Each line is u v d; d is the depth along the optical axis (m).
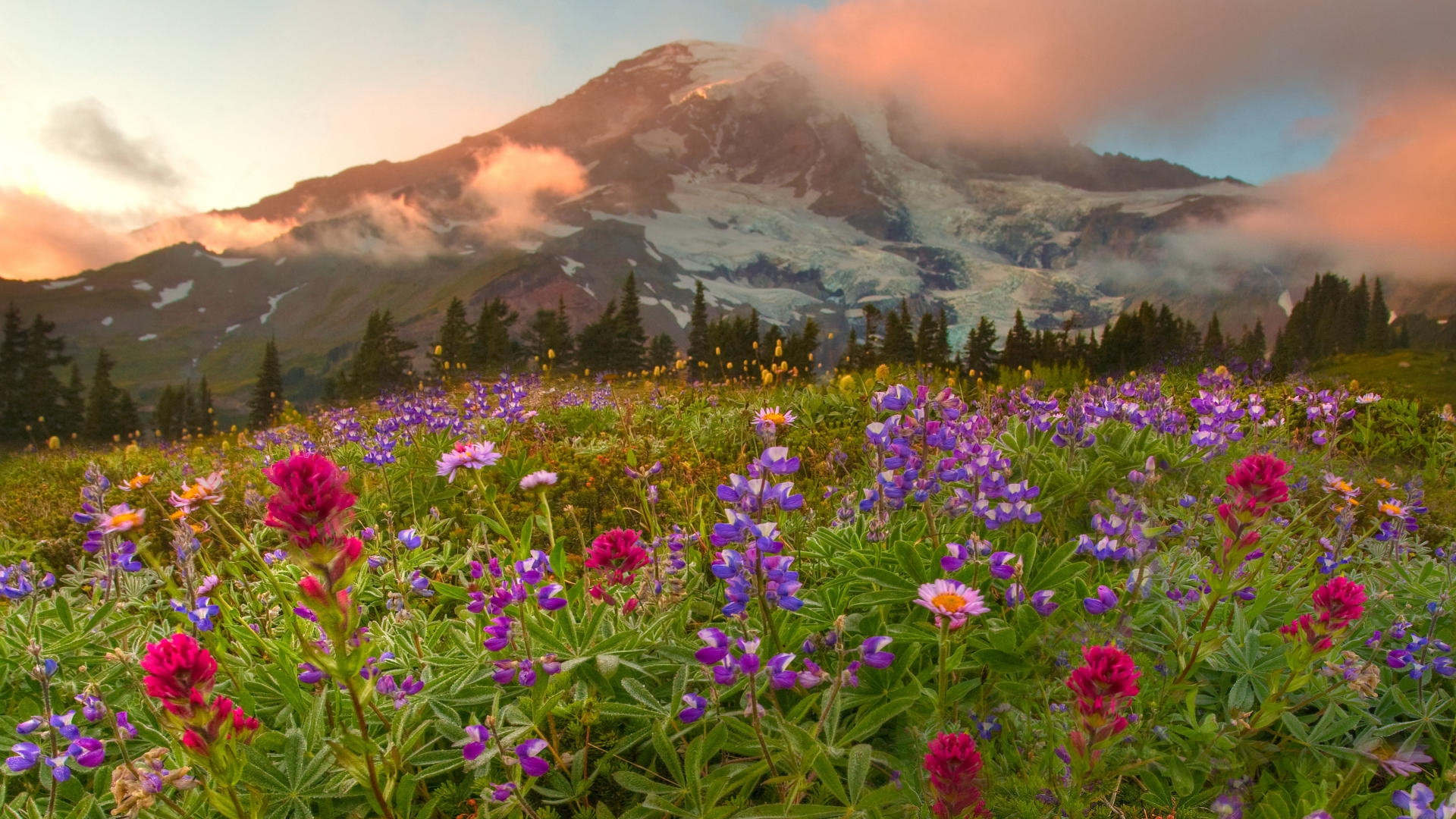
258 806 2.23
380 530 5.76
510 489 6.95
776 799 2.71
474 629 3.40
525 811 2.47
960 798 1.94
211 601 3.50
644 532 5.71
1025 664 3.07
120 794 2.18
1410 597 3.98
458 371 20.55
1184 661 3.14
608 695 2.98
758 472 2.66
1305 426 8.77
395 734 2.66
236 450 13.11
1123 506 3.48
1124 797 2.73
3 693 3.32
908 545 3.40
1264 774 2.80
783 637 3.14
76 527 7.32
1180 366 19.72
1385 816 2.52
